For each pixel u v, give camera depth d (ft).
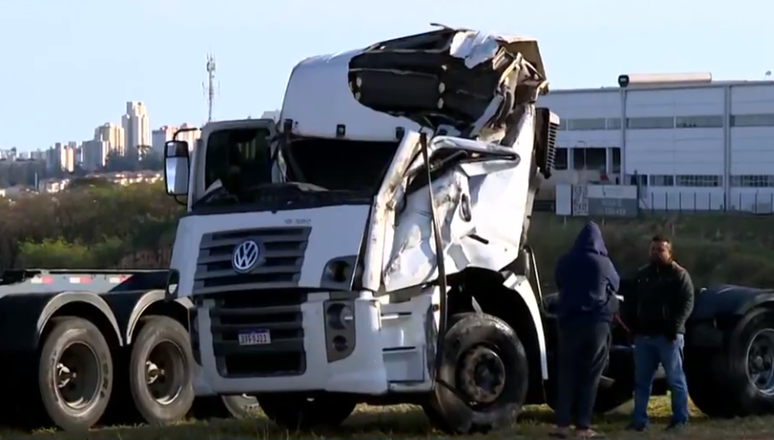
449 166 54.39
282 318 52.13
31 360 64.13
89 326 66.59
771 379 64.85
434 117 56.85
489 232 55.83
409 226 52.54
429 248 52.95
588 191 272.92
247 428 62.23
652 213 274.16
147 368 69.92
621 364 65.26
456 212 54.39
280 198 53.16
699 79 315.58
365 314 50.65
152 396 70.18
